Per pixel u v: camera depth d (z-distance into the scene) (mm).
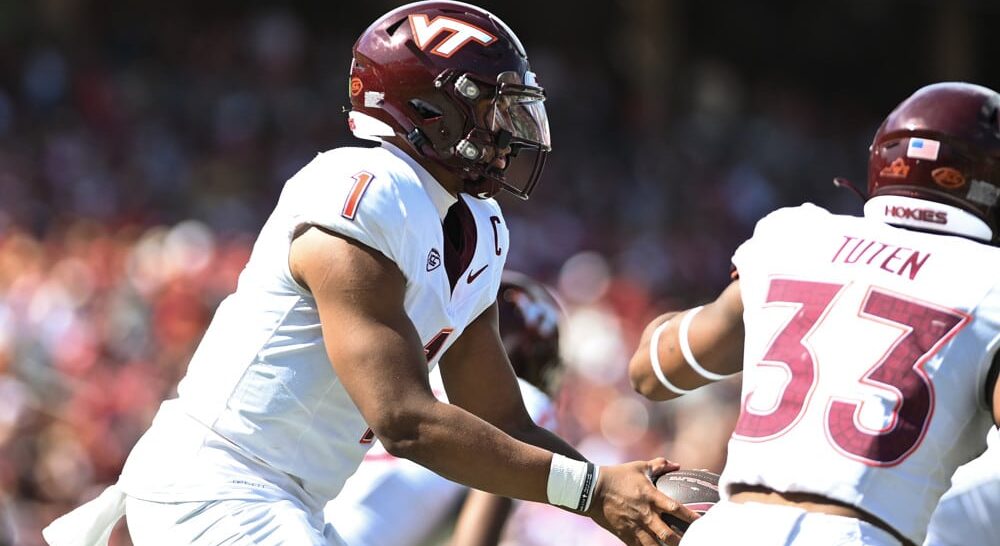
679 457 25656
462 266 11711
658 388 12469
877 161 11266
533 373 16359
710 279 65438
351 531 14461
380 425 10727
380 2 90062
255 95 67062
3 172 55812
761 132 86438
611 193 72500
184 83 66812
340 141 67312
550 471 10992
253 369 11250
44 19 71875
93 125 61562
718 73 95812
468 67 11438
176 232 45938
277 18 74375
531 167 12180
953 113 10992
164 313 41219
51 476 31266
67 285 42125
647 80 90000
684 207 73250
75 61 66875
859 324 10438
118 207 56000
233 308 11531
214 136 63656
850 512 10008
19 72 63594
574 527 27125
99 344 39562
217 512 11109
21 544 29422
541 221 63375
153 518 11305
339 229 10852
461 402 12719
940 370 10188
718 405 26672
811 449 10156
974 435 10305
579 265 55844
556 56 91062
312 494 11570
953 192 10938
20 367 35594
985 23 101812
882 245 10805
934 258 10609
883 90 102875
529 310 16312
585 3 95000
